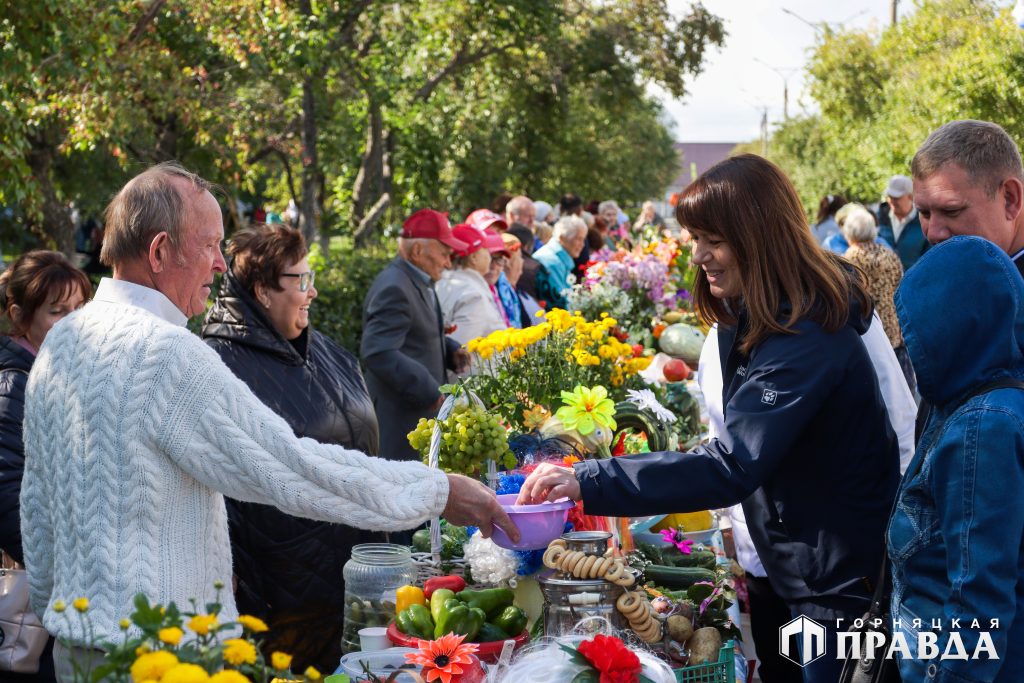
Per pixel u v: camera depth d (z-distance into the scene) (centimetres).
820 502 229
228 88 1247
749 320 231
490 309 559
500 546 225
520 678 200
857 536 226
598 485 224
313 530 314
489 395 313
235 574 313
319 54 996
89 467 186
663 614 243
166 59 991
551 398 318
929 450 194
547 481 224
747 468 217
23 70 675
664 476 221
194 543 191
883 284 727
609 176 2716
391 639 236
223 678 126
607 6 2127
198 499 192
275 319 336
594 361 339
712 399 315
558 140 2269
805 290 225
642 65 2119
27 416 201
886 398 270
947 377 191
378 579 260
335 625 321
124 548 184
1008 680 183
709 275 236
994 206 229
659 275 757
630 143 3256
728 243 226
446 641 214
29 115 736
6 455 280
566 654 202
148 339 188
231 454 185
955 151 229
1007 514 179
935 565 191
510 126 2045
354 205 1494
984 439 181
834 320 222
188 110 1059
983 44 2133
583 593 223
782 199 225
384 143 1625
